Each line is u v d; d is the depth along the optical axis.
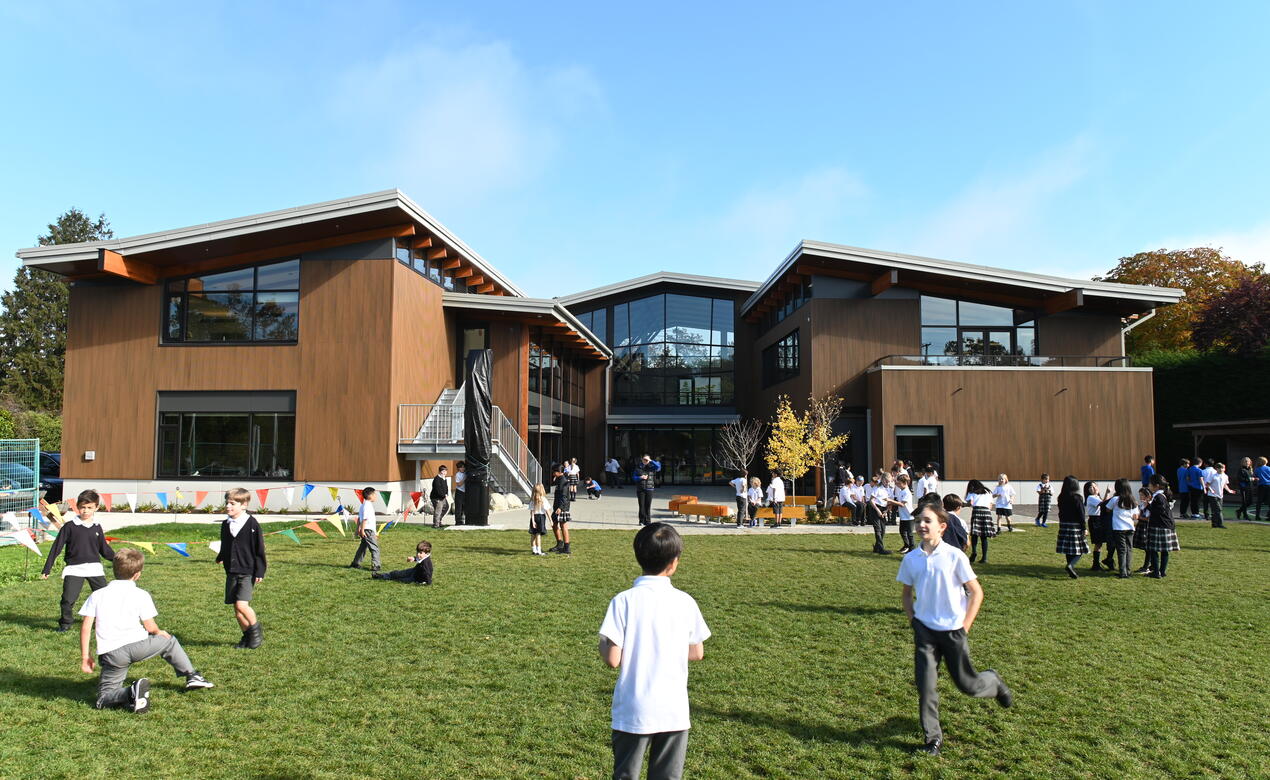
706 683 6.89
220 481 22.55
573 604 10.09
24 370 57.12
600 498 32.09
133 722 5.81
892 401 26.45
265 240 22.25
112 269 21.61
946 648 5.52
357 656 7.62
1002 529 19.22
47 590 10.83
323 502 22.23
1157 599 10.72
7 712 5.96
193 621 8.96
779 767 5.12
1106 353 28.75
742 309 39.75
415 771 5.01
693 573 12.63
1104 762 5.23
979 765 5.17
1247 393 30.81
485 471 20.03
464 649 7.91
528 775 4.97
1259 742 5.59
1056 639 8.51
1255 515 22.03
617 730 3.57
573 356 39.59
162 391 22.97
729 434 36.28
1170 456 32.84
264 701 6.31
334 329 22.64
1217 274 40.72
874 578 12.19
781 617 9.42
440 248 25.28
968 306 28.84
